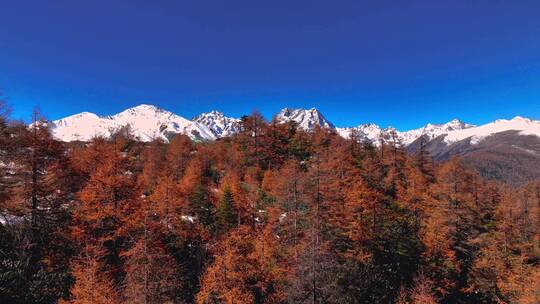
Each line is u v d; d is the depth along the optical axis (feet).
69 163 102.37
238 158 214.07
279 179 151.84
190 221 140.15
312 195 119.14
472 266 140.67
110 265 95.04
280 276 103.04
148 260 86.33
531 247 165.48
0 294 76.23
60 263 92.63
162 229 114.11
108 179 100.01
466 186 183.21
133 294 79.82
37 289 82.28
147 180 171.73
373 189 155.12
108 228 101.30
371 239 125.59
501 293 134.10
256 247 106.63
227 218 141.59
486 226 174.40
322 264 98.27
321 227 115.96
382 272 124.26
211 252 121.60
